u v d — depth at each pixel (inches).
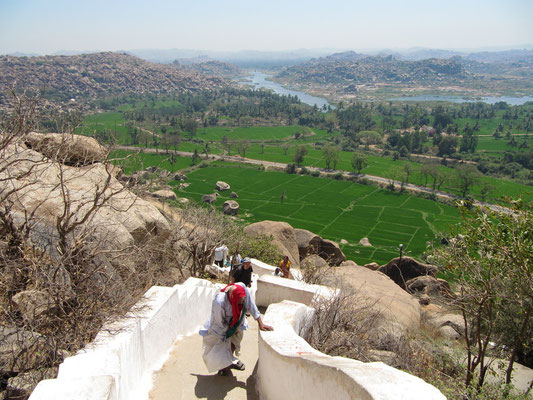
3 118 240.2
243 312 182.2
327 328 231.5
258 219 3211.1
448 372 296.5
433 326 454.0
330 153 4827.8
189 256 496.4
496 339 358.3
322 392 112.4
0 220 245.1
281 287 271.6
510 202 293.3
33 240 253.6
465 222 304.3
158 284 346.0
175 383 177.3
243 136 6879.9
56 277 219.9
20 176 253.1
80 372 120.3
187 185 3946.9
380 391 90.0
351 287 428.8
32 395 102.2
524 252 274.2
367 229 3088.1
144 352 177.3
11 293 205.0
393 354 271.3
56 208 299.4
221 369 188.1
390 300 497.4
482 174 4628.4
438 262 313.7
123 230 343.9
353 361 121.5
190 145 5930.1
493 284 282.7
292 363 133.2
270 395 156.5
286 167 4827.8
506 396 256.7
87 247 241.8
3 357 172.7
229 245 594.6
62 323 195.8
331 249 970.7
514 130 7815.0
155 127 6387.8
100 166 381.1
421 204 3678.6
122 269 287.6
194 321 272.5
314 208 3511.3
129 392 146.6
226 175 4384.8
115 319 173.0
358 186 4180.6
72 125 265.3
